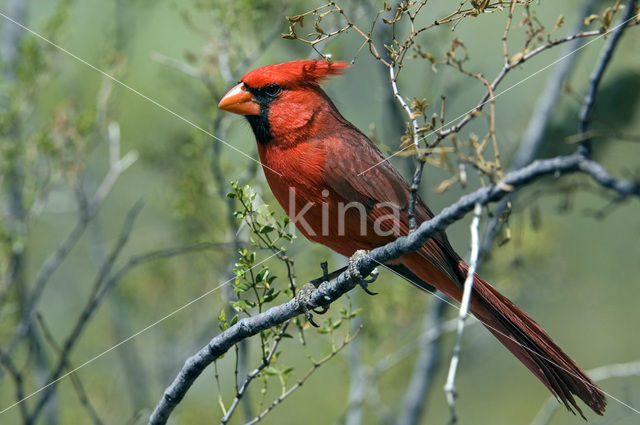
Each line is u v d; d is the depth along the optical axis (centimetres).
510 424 1469
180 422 1236
